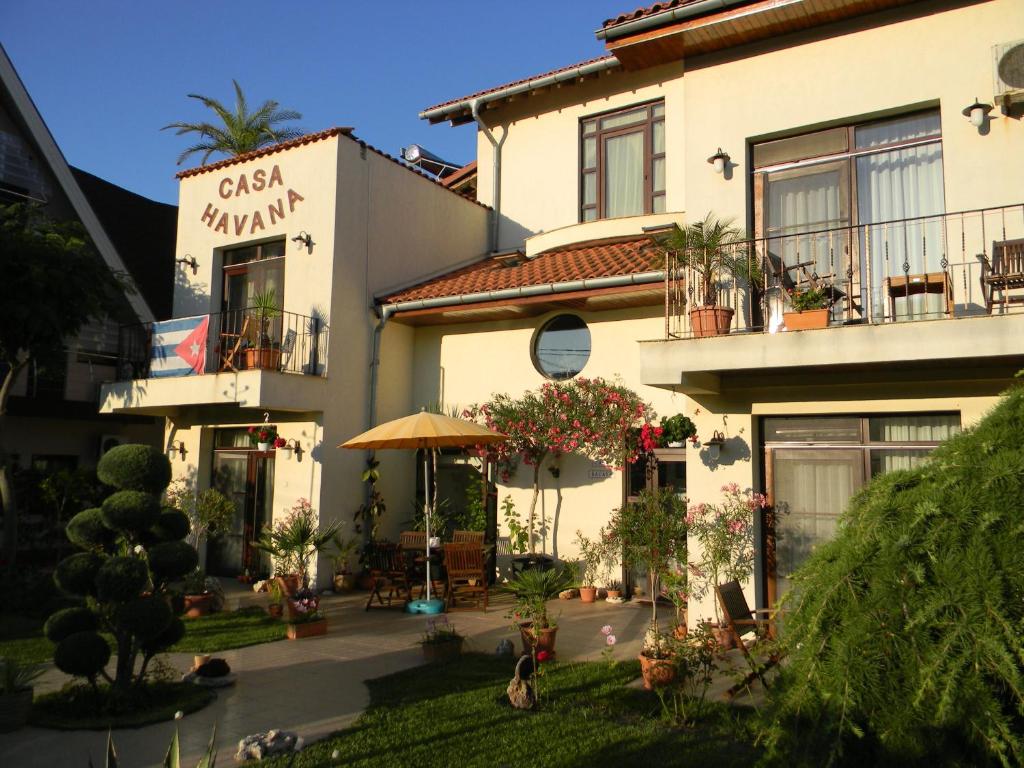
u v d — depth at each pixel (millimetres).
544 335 12812
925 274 7035
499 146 15961
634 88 14211
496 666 7578
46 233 11984
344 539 12336
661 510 9383
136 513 6422
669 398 11305
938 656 2672
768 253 8164
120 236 18234
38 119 14852
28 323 11242
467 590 11320
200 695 6535
